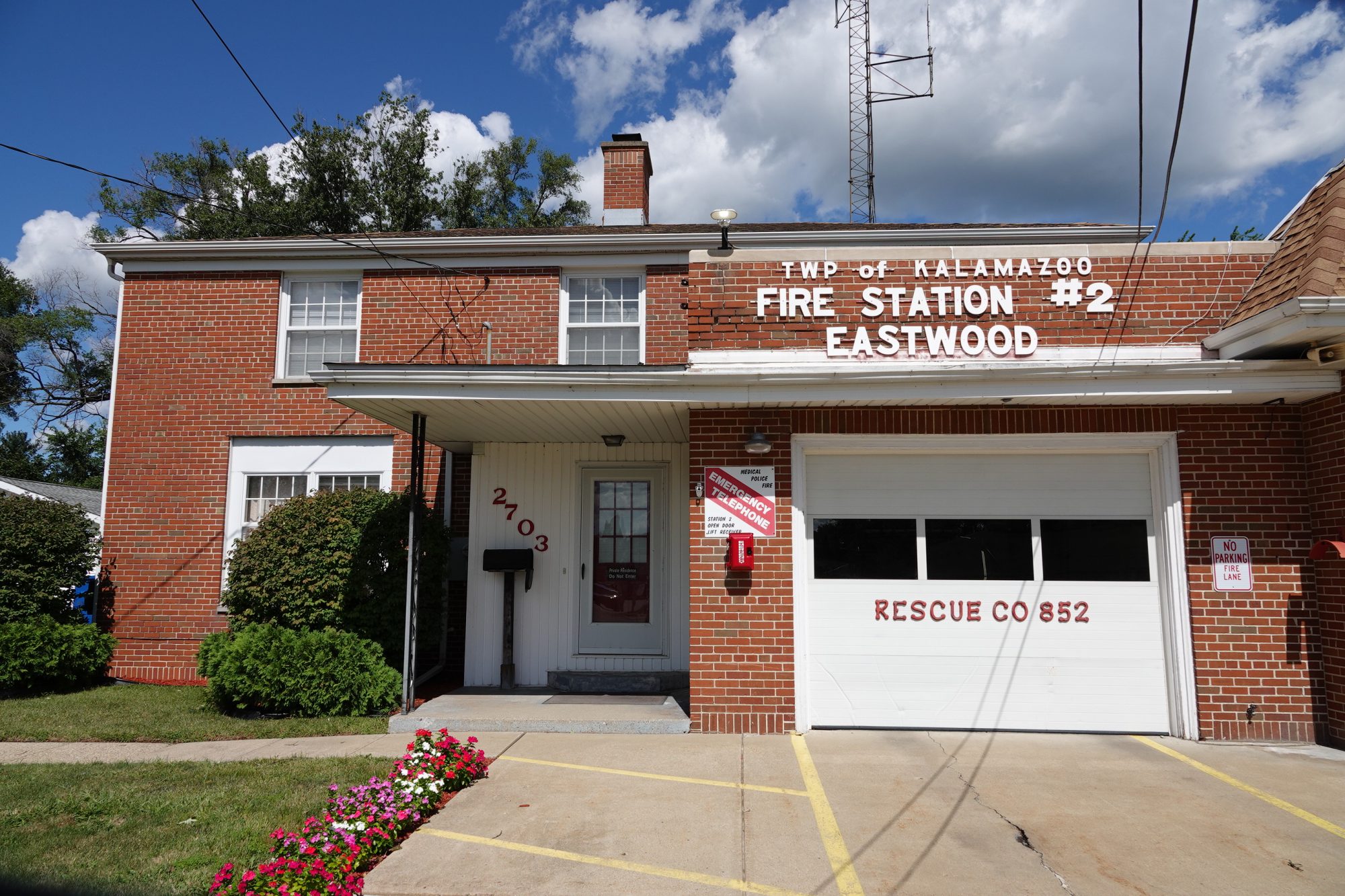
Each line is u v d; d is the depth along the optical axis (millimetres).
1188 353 7539
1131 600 7660
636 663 9781
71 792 6090
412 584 8414
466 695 9266
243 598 9391
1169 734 7469
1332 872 4691
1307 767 6516
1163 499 7613
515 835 5273
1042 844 5086
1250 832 5254
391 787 5559
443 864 4855
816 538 7910
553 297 11633
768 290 7883
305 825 5117
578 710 8219
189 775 6512
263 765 6801
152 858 4902
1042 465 7879
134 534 11508
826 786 6125
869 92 20844
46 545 10609
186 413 11734
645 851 5020
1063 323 7680
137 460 11664
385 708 8844
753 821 5473
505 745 7312
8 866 4770
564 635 9914
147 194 28688
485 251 11641
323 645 8750
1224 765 6574
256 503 11625
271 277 11961
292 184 27359
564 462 10203
